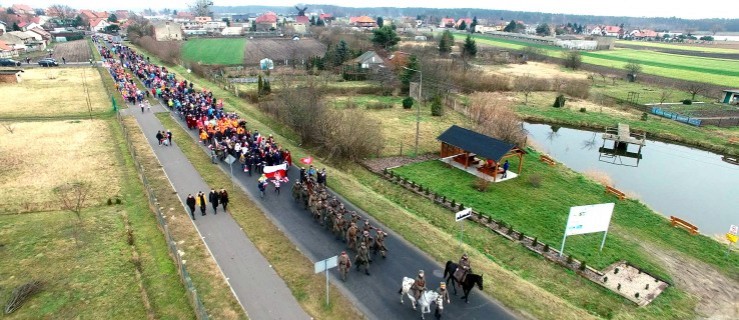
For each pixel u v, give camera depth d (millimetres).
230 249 24672
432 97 71062
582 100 79438
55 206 30000
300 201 30984
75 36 168625
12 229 26719
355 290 21453
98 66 94000
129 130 47531
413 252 25234
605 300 23281
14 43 120625
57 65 96188
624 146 55281
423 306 19156
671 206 38156
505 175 40156
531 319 19859
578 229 26328
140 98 59344
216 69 98875
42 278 21859
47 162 38312
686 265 27594
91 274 22281
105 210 29516
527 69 113938
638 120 65812
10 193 32000
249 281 21797
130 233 25812
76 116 53531
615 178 44781
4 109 56844
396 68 85562
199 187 33219
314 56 108375
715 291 25094
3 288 21109
